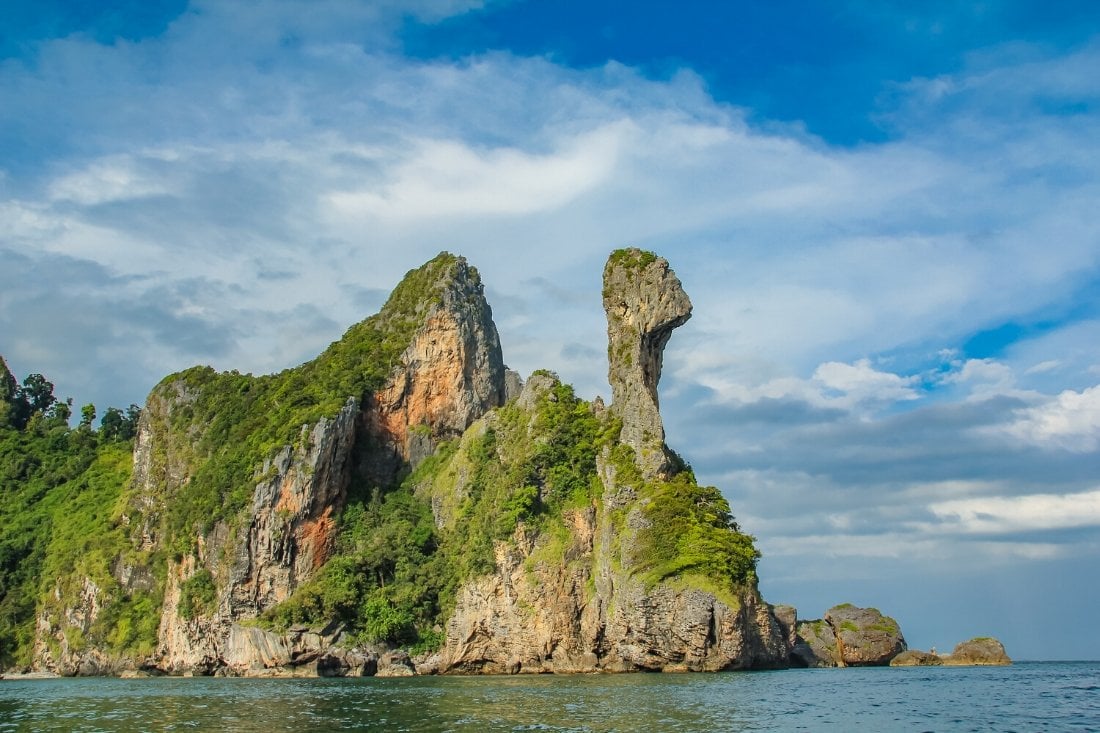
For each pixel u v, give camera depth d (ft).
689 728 183.73
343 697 267.18
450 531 458.50
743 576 350.64
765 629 355.56
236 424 535.19
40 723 215.92
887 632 428.97
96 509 607.37
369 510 488.44
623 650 353.10
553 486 400.67
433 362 541.75
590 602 376.68
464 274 577.84
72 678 481.46
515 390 577.43
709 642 337.31
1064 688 272.72
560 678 326.65
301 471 469.98
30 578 577.43
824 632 424.05
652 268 403.95
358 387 515.91
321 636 410.11
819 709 213.46
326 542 470.80
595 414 421.59
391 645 415.85
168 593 490.90
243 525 460.55
